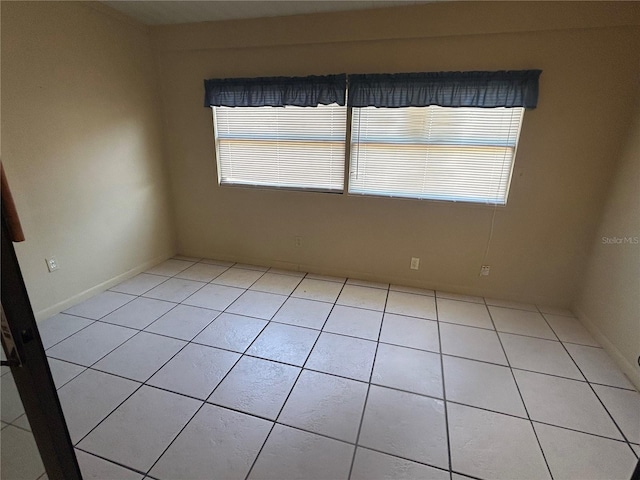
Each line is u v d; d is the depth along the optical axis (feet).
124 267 10.43
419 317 8.66
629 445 5.07
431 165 9.23
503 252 9.29
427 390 6.16
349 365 6.81
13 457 3.39
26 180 7.48
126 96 9.74
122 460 4.74
